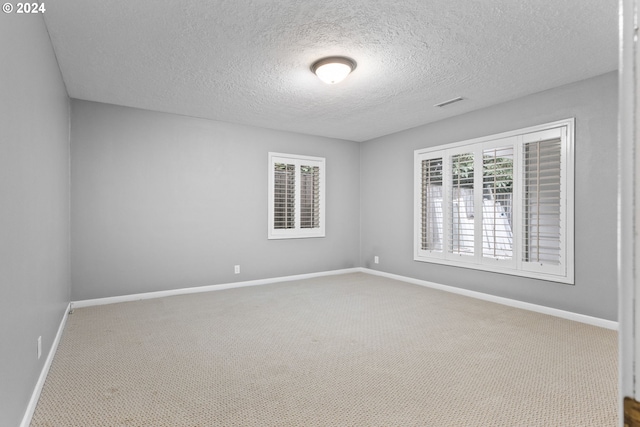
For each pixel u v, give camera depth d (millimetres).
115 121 4309
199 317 3703
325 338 3113
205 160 4926
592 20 2525
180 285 4730
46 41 2590
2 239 1517
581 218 3541
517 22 2555
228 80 3580
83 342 3006
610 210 3354
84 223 4113
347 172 6320
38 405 2055
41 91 2393
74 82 3617
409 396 2160
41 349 2285
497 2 2334
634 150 356
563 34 2709
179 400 2109
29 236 2006
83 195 4109
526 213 3979
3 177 1538
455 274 4781
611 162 3348
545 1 2318
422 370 2502
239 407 2039
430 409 2021
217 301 4348
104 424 1876
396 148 5730
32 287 2062
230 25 2592
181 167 4746
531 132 3926
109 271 4262
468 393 2193
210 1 2311
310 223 5883
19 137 1807
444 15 2473
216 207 5012
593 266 3459
